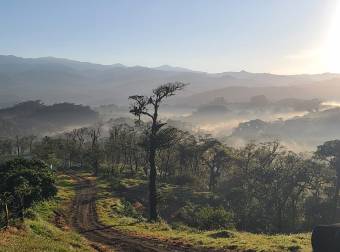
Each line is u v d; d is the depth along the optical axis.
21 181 47.00
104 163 154.88
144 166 138.75
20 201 40.25
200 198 94.94
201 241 32.78
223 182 120.12
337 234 20.72
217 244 31.20
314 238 21.53
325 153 100.69
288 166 92.75
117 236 39.50
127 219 54.09
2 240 25.77
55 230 40.59
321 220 89.81
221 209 57.03
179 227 48.75
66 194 83.56
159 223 50.41
